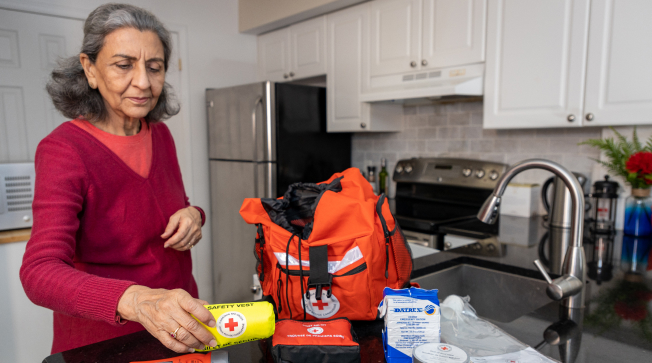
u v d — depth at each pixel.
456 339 0.70
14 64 2.28
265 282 0.86
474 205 2.41
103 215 0.93
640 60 1.52
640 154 1.62
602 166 1.88
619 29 1.56
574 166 2.01
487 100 1.97
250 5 3.03
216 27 3.03
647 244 1.58
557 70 1.74
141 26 0.85
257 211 0.84
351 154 3.05
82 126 0.93
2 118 2.26
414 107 2.68
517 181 2.26
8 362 1.85
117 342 0.72
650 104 1.51
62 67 0.92
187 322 0.60
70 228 0.80
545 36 1.76
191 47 2.91
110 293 0.67
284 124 2.55
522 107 1.85
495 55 1.92
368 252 0.73
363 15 2.45
